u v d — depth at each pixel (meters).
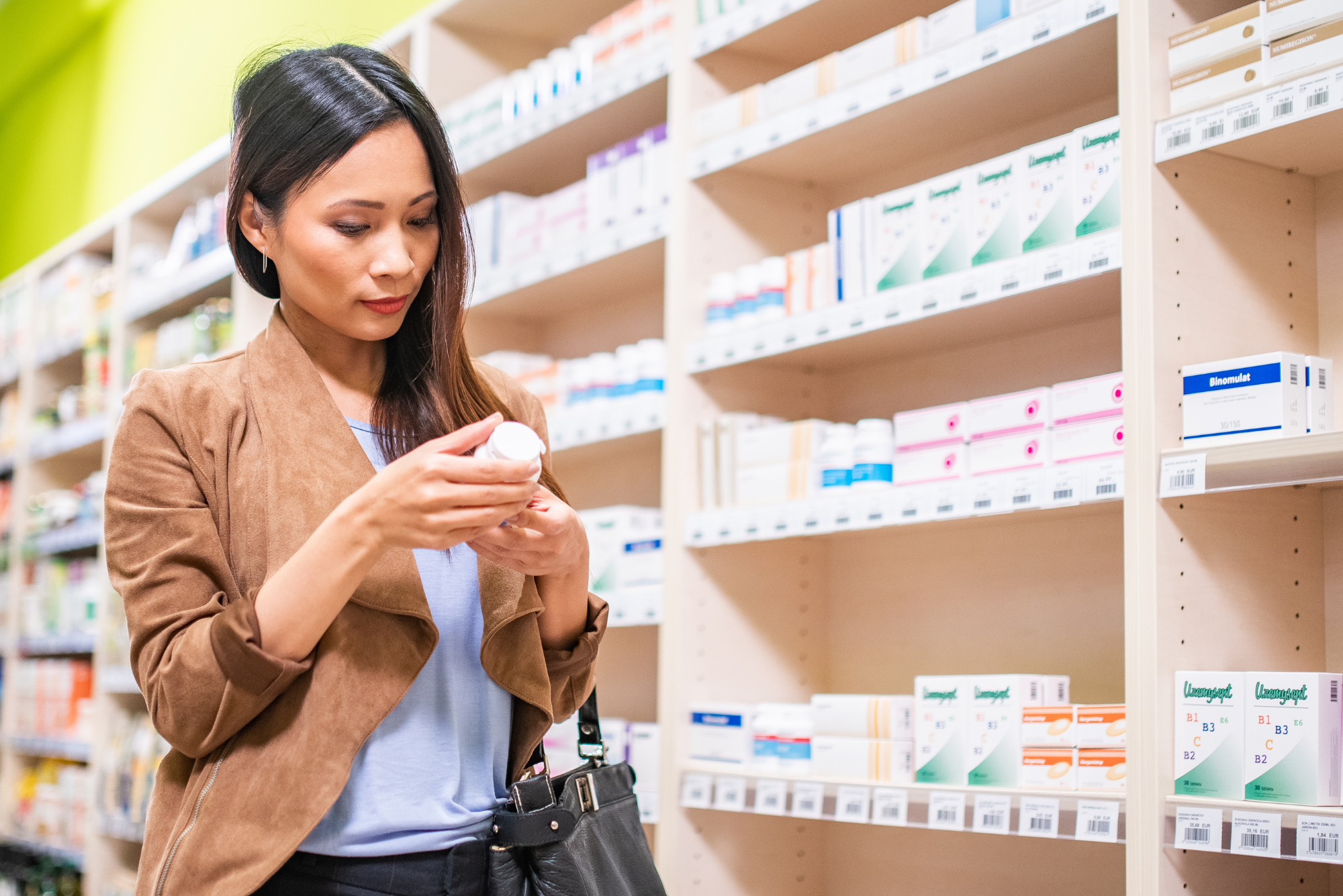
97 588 4.56
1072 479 1.88
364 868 1.18
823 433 2.43
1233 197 1.92
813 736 2.35
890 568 2.66
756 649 2.67
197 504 1.20
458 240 1.31
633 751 2.71
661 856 2.52
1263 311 1.92
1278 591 1.88
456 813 1.25
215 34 5.20
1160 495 1.76
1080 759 1.90
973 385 2.52
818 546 2.79
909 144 2.58
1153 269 1.81
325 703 1.15
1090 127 1.98
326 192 1.20
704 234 2.71
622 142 3.14
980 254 2.15
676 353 2.66
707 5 2.72
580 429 2.92
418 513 1.09
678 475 2.63
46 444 5.10
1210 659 1.79
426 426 1.32
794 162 2.70
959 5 2.22
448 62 3.57
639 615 2.69
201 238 4.35
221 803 1.14
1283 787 1.62
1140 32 1.86
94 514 4.64
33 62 6.77
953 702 2.08
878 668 2.65
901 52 2.31
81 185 6.16
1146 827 1.71
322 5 4.55
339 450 1.25
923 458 2.21
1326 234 2.00
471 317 3.54
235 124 1.28
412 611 1.20
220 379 1.27
